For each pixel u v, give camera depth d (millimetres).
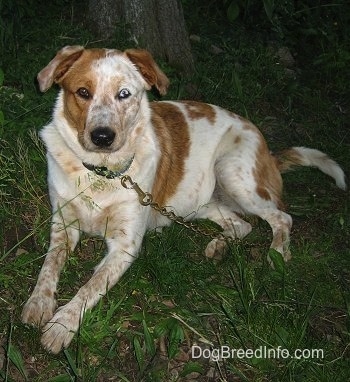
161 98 1445
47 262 992
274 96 1618
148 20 1551
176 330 919
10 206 1117
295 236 1215
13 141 1215
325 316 1025
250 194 1198
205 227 1208
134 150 1034
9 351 838
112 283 987
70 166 1024
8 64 1453
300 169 1379
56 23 1667
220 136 1220
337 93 1746
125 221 1041
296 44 1907
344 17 1971
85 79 957
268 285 1050
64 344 887
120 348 915
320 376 881
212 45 1746
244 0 1859
